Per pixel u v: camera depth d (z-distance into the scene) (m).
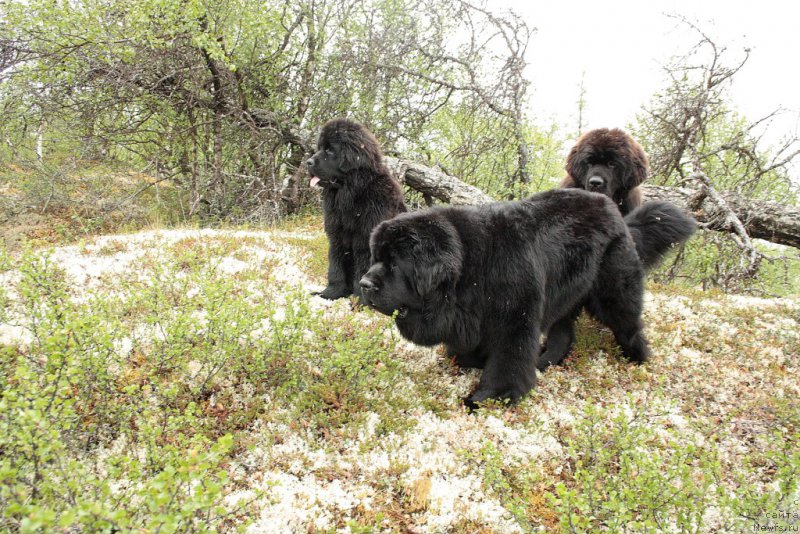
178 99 4.65
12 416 1.08
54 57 3.95
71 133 4.31
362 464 1.53
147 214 4.48
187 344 1.69
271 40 4.67
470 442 1.67
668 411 1.82
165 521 0.91
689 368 2.23
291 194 5.06
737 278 3.40
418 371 2.00
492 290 1.81
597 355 2.26
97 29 3.92
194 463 1.07
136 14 3.75
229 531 1.25
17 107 4.14
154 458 1.32
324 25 4.86
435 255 1.70
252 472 1.45
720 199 3.34
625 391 2.05
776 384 2.15
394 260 1.75
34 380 1.33
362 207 2.50
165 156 4.87
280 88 5.05
